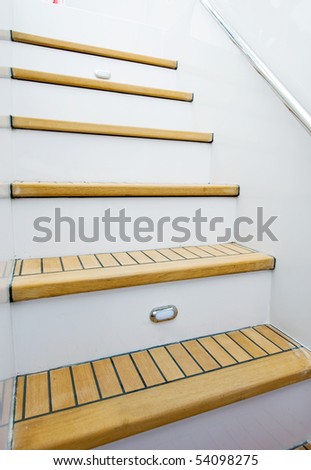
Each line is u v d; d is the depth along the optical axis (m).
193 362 0.84
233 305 1.01
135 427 0.65
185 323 0.95
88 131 1.13
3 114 0.91
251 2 1.04
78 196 0.97
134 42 1.87
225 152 1.28
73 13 1.72
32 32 1.66
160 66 1.70
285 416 0.84
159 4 1.98
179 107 1.53
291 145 0.95
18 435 0.60
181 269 0.90
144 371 0.80
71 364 0.82
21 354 0.76
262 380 0.77
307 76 0.85
